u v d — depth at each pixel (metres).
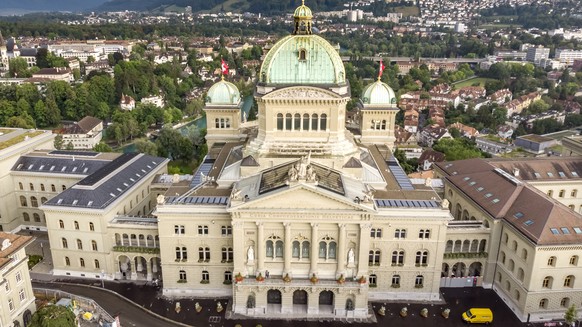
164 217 101.38
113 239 110.75
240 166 107.00
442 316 99.75
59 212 108.88
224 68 141.62
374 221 100.12
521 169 134.75
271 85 105.12
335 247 97.94
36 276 113.38
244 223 95.94
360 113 141.00
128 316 99.50
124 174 125.56
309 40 105.12
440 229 100.50
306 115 106.38
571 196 135.75
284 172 100.06
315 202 93.25
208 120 141.25
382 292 105.25
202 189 107.94
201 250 104.38
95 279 112.44
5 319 89.06
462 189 121.38
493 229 105.06
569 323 94.31
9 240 92.19
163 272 105.44
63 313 87.25
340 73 106.94
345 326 96.81
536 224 96.94
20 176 134.00
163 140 196.75
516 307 100.06
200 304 103.56
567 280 96.81
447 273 109.81
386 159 130.25
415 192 107.06
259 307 99.88
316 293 98.31
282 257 99.00
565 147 163.38
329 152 106.56
